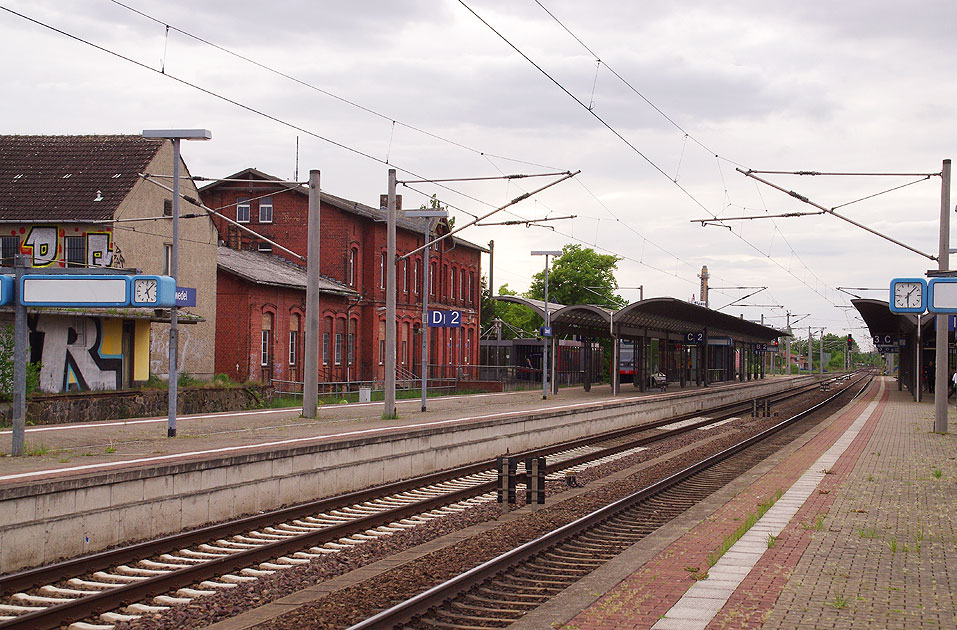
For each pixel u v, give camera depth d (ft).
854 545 35.14
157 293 51.31
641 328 165.78
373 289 164.14
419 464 63.82
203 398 100.58
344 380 155.53
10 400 74.84
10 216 103.91
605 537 41.29
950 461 64.34
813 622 24.61
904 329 178.29
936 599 27.12
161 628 27.27
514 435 79.92
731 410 148.25
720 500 48.26
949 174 86.07
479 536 41.14
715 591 27.96
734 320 206.49
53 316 87.04
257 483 47.01
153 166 110.22
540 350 213.46
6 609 28.60
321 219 160.25
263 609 28.68
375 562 35.70
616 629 24.08
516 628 24.59
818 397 185.16
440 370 187.32
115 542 38.40
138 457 49.01
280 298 135.33
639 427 107.14
